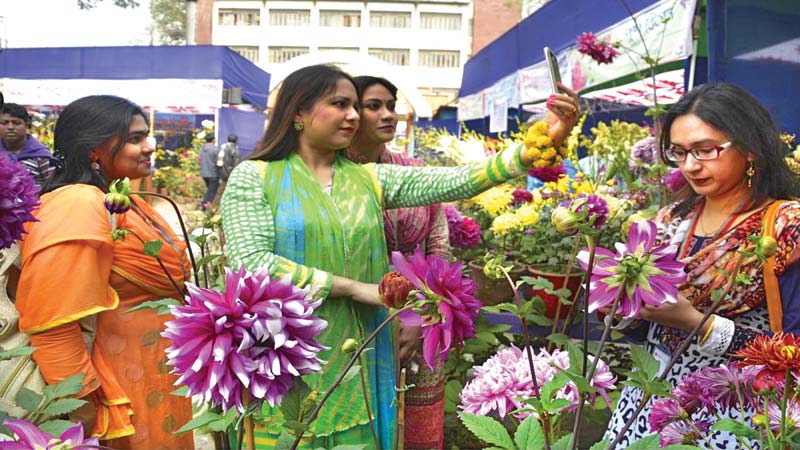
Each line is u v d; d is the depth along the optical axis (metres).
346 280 1.60
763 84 2.60
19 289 1.53
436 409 2.20
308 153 1.74
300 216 1.64
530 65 6.28
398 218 2.11
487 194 3.18
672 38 3.11
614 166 3.62
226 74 11.07
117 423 1.66
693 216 1.54
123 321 1.73
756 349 0.87
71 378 1.14
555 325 2.28
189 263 1.88
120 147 1.75
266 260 1.57
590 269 0.79
